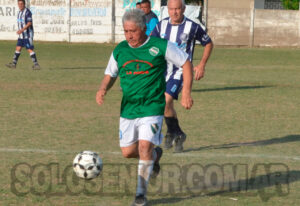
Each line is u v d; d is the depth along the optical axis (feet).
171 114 52.24
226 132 62.95
